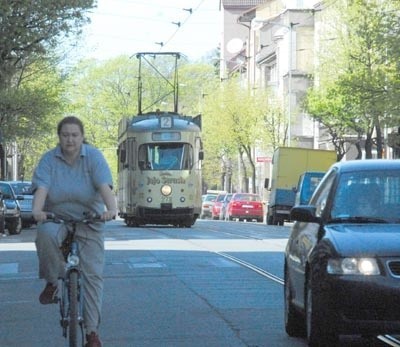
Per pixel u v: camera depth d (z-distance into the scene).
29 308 26.00
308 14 140.88
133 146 76.44
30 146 127.62
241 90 145.00
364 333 16.77
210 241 55.00
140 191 75.44
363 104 71.38
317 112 99.88
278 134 137.75
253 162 148.12
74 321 15.14
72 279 15.27
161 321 22.91
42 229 15.51
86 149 15.71
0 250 49.47
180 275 33.84
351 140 107.69
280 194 92.19
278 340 20.05
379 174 19.09
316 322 17.14
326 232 17.83
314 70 104.44
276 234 65.88
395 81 69.56
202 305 25.69
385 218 18.33
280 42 148.38
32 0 71.56
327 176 20.08
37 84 90.00
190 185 75.62
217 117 143.62
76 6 73.12
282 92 143.12
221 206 130.75
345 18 91.62
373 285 16.45
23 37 72.25
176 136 75.62
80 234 15.73
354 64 88.31
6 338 20.97
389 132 103.19
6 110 84.62
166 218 76.12
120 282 31.69
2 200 64.88
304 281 18.59
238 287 29.94
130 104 170.88
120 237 59.59
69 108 103.69
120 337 20.67
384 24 69.44
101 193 15.57
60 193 15.64
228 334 20.91
